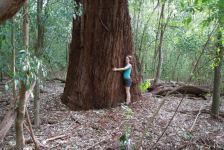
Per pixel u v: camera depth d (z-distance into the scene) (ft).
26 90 16.17
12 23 19.49
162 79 69.46
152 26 65.98
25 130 23.39
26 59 14.30
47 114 28.53
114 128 25.25
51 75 55.52
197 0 16.53
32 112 28.07
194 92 42.16
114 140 22.48
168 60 73.00
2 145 20.36
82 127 25.25
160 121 27.48
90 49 31.35
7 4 7.02
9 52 23.06
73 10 23.81
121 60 32.22
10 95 35.06
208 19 17.75
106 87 31.22
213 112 30.45
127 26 32.63
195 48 45.85
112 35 31.27
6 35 19.74
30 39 25.73
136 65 34.71
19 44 21.86
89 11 31.01
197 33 29.86
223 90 42.14
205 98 41.27
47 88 41.65
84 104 30.91
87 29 31.27
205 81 51.75
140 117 28.17
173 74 69.62
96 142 22.12
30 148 19.94
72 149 20.77
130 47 33.14
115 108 30.89
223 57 27.55
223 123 29.37
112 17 31.12
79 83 31.40
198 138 24.54
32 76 14.67
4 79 44.37
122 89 32.19
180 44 45.91
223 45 23.41
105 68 31.17
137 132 24.27
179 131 25.46
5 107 29.60
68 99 31.76
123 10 31.83
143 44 63.82
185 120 28.89
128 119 26.25
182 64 72.79
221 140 24.89
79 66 31.60
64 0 23.32
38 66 14.83
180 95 41.88
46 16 22.63
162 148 21.97
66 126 25.39
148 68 72.84
